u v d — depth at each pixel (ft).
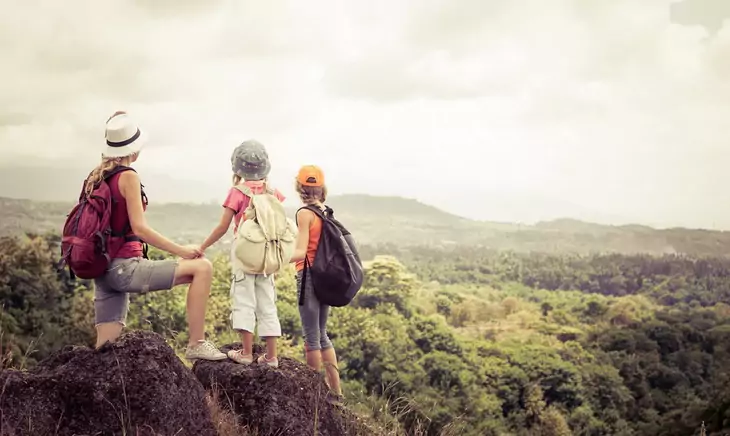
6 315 74.08
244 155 12.26
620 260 250.37
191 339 11.79
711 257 246.68
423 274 258.16
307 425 11.64
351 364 143.64
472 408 146.92
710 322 191.21
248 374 11.60
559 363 168.76
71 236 10.25
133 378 10.00
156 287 10.96
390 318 163.73
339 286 12.66
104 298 10.83
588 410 160.86
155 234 10.64
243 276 11.89
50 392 9.83
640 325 191.72
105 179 10.46
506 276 258.16
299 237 12.71
